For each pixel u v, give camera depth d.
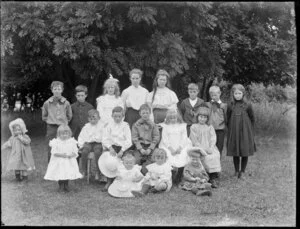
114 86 5.57
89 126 5.32
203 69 7.17
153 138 5.17
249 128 5.36
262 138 8.13
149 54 6.46
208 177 4.98
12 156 5.14
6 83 7.23
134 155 5.04
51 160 4.70
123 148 5.01
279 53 7.33
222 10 6.84
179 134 5.23
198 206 4.11
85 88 5.78
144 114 5.15
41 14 6.29
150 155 5.06
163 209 4.02
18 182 5.12
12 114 9.12
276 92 9.38
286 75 7.56
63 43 6.02
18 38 6.64
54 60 7.12
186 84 7.42
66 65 7.61
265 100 9.66
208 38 7.06
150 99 5.56
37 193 4.59
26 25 6.10
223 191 4.73
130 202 4.29
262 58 7.40
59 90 5.55
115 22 6.14
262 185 4.94
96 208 4.04
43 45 6.76
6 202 4.15
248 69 7.72
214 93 5.53
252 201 4.25
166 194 4.62
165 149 5.11
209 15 6.34
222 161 6.61
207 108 5.32
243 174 5.57
